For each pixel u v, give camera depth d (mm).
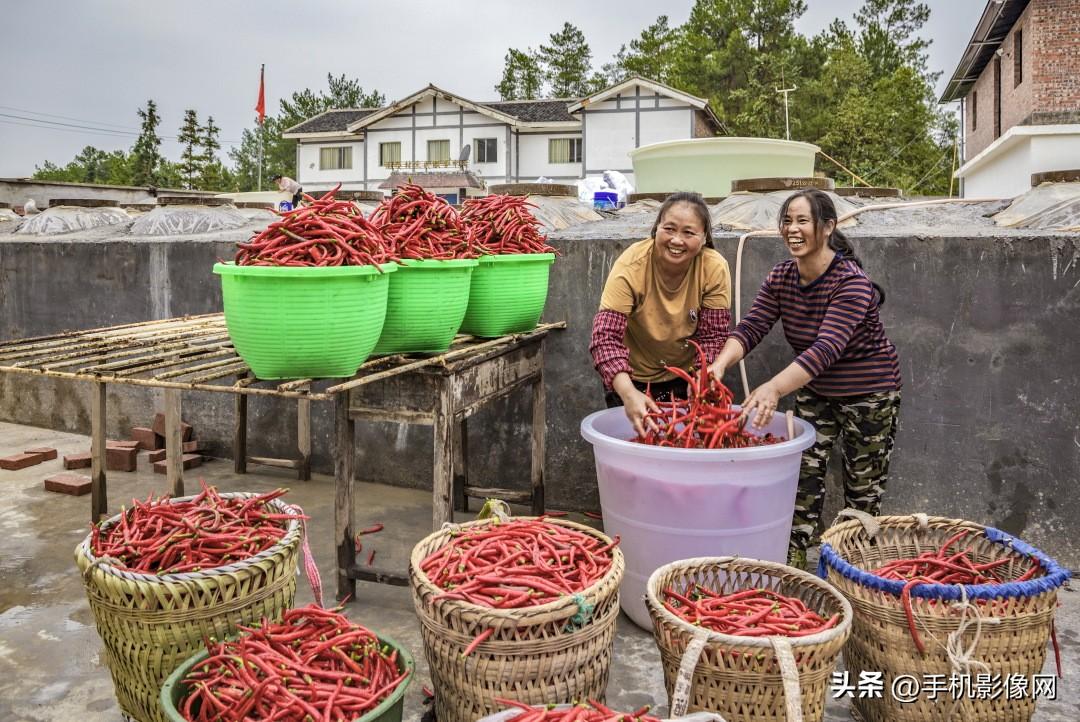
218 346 3639
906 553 2799
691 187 6766
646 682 2764
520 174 37844
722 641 1986
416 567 2324
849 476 3260
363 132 38719
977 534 2711
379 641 2291
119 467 5266
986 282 3574
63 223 7188
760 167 6641
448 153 37844
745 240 3959
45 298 5910
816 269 3068
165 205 6637
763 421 2848
